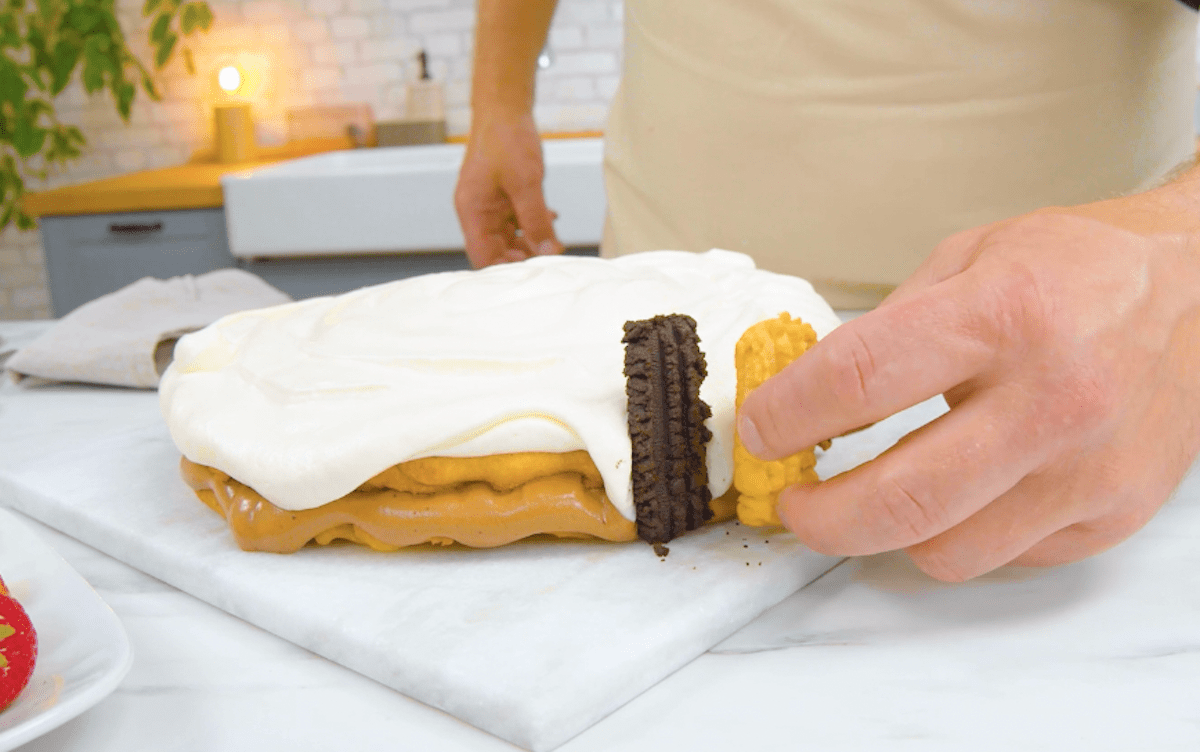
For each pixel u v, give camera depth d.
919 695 0.47
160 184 1.84
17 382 0.93
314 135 2.24
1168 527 0.58
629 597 0.53
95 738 0.47
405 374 0.60
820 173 0.94
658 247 1.08
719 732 0.46
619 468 0.56
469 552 0.58
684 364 0.56
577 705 0.47
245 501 0.59
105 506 0.65
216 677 0.51
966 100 0.88
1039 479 0.49
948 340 0.47
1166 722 0.45
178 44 2.28
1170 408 0.49
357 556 0.58
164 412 0.66
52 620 0.49
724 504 0.59
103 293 1.87
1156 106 0.89
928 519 0.48
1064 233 0.49
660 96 1.01
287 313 0.71
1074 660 0.49
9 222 2.58
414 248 1.74
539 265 0.72
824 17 0.89
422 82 2.20
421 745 0.47
